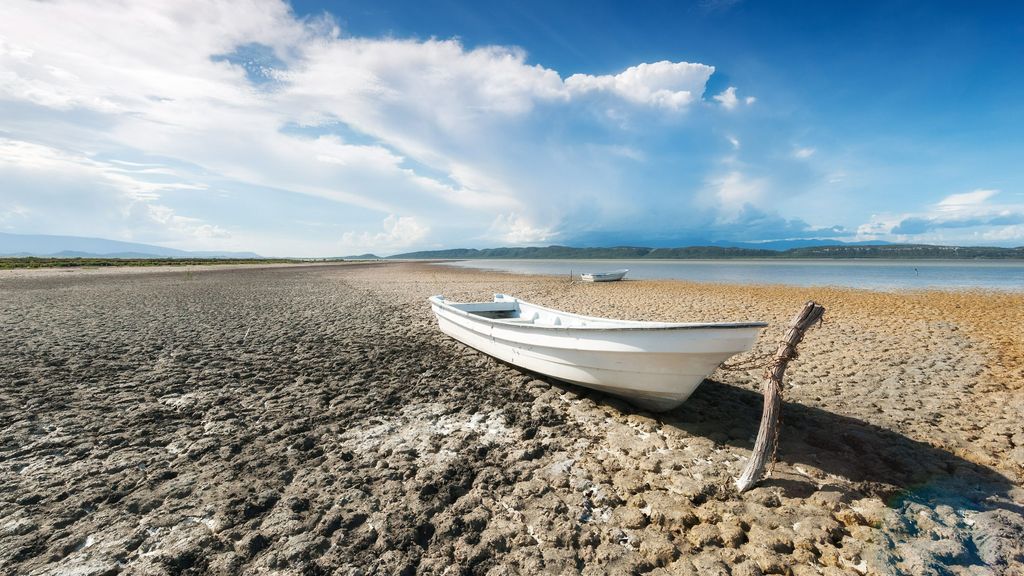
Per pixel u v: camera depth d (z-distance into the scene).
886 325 14.83
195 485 5.11
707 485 5.06
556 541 4.17
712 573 3.73
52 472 5.38
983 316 16.55
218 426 6.82
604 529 4.37
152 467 5.55
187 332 13.92
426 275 49.62
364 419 7.18
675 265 91.25
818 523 4.37
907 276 44.56
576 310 19.27
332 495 4.91
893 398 7.93
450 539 4.23
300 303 21.80
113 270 48.44
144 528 4.32
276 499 4.84
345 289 30.09
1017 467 5.48
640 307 20.19
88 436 6.40
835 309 18.75
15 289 26.81
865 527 4.36
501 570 3.79
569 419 7.20
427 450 6.09
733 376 9.55
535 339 8.20
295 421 7.04
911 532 4.31
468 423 7.04
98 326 14.70
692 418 7.11
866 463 5.61
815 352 11.23
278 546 4.06
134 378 9.10
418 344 12.58
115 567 3.79
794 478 5.22
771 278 42.50
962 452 5.87
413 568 3.83
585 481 5.22
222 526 4.35
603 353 6.93
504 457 5.90
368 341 12.94
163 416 7.20
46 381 8.80
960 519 4.48
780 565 3.83
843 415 7.19
